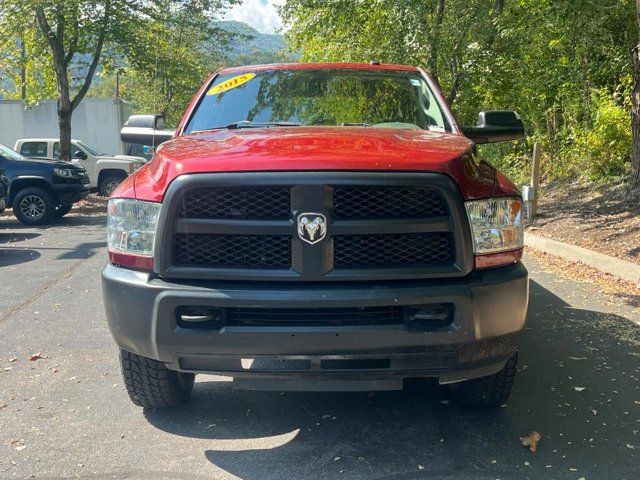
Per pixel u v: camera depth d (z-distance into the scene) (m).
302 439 3.72
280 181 3.09
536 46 16.23
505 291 3.28
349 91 4.87
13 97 37.91
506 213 3.39
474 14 15.31
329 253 3.12
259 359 3.21
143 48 21.42
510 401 4.22
